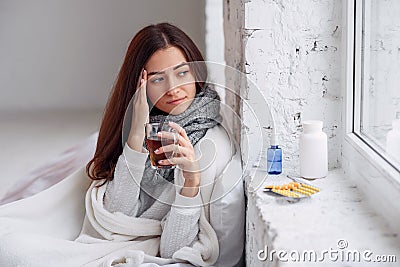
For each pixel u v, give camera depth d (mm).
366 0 1773
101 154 2088
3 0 7527
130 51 2006
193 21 7586
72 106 7680
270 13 1908
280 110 1957
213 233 1913
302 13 1908
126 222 1997
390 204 1456
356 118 1859
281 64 1934
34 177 2936
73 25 7613
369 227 1454
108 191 2045
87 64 7664
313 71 1937
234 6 2193
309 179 1850
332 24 1914
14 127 6348
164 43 1955
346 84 1866
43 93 7672
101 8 7609
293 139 1967
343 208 1586
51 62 7645
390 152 1551
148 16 7621
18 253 1939
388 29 1566
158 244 2004
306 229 1454
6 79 7641
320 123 1847
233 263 1952
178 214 1895
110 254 1920
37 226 2148
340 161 1961
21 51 7625
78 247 1974
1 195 3910
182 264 1888
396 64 1501
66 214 2184
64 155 3062
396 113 1499
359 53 1834
